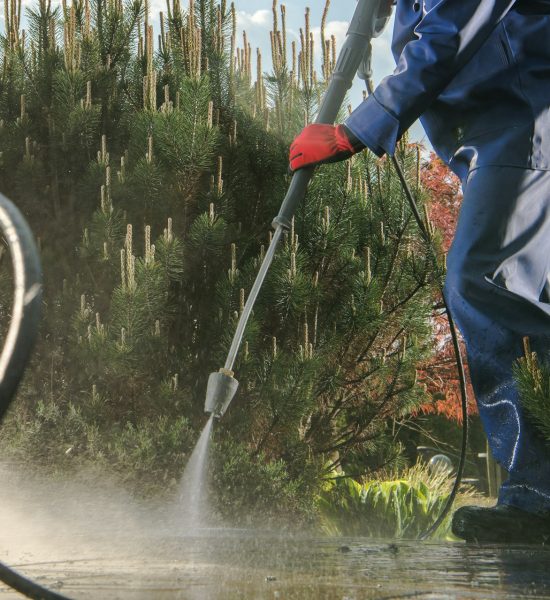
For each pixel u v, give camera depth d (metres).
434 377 7.48
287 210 2.59
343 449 5.55
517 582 1.40
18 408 4.77
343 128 2.51
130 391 4.80
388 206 5.39
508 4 2.35
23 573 1.47
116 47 5.68
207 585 1.33
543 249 2.37
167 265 4.73
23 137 5.23
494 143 2.39
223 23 5.76
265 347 5.20
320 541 2.14
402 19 2.67
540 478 2.26
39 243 5.02
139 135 5.20
